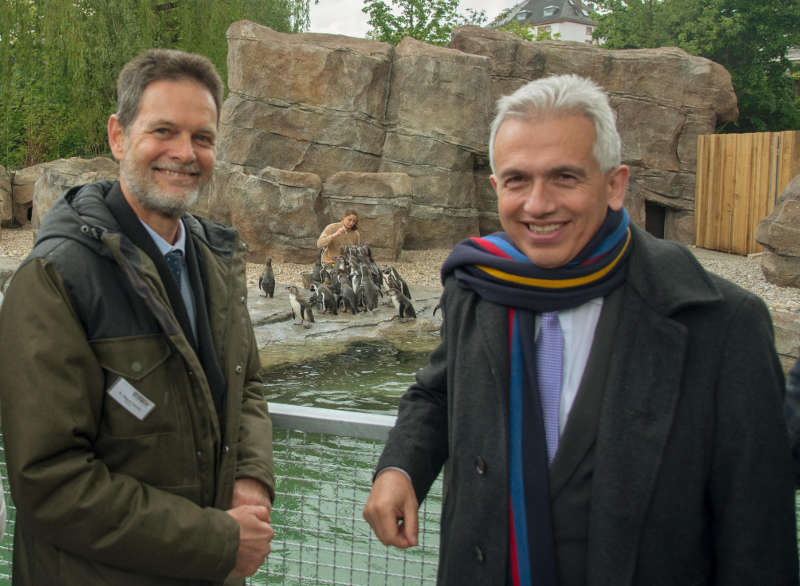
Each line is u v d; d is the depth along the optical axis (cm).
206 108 187
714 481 145
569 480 152
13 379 155
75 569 166
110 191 191
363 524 317
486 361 162
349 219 1408
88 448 163
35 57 2608
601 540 144
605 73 2139
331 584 243
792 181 1362
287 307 1216
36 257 162
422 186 1981
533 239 154
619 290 156
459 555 161
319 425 219
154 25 2489
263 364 908
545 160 148
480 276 167
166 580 170
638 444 145
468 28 2145
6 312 160
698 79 2123
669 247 159
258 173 1861
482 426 160
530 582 153
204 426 178
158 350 171
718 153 1969
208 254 200
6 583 278
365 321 1152
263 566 294
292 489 282
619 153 156
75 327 160
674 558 144
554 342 158
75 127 2795
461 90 1959
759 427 141
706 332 147
